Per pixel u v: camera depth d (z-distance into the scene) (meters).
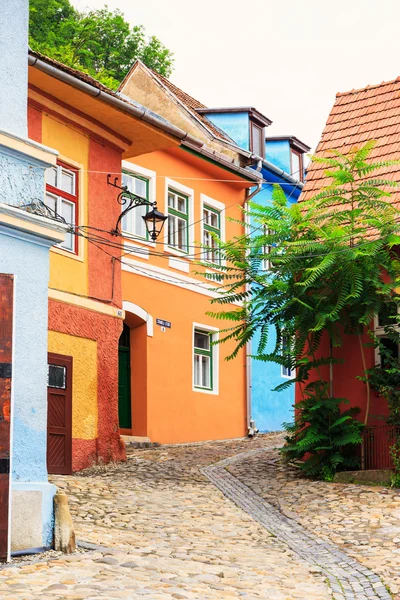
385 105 21.59
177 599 9.38
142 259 22.52
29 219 11.40
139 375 22.36
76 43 35.84
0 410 10.65
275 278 17.56
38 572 9.99
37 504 11.04
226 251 17.61
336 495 15.70
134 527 13.00
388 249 17.33
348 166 20.09
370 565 11.78
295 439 18.05
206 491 16.14
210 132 26.12
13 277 10.94
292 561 11.91
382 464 17.05
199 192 24.80
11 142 11.43
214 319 24.98
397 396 16.84
